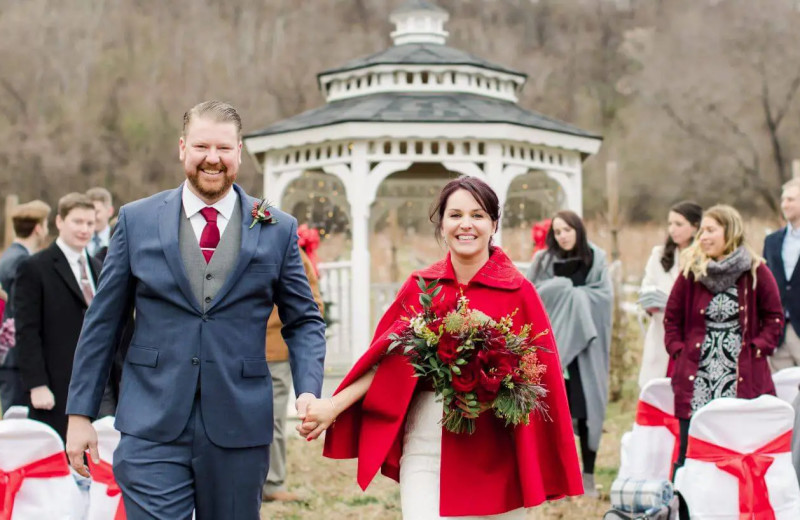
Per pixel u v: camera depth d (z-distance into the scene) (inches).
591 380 269.9
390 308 150.6
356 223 381.1
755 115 1316.4
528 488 139.4
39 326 214.4
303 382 143.9
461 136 374.9
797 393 227.5
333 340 434.3
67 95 1327.5
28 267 215.2
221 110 141.9
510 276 147.3
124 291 143.2
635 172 1347.2
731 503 181.6
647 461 226.7
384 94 411.5
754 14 1331.2
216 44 1393.9
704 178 1318.9
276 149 403.2
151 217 142.9
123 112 1332.4
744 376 222.5
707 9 1375.5
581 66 1449.3
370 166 398.6
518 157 392.8
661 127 1348.4
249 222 144.2
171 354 138.3
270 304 145.0
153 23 1376.7
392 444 147.1
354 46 1432.1
